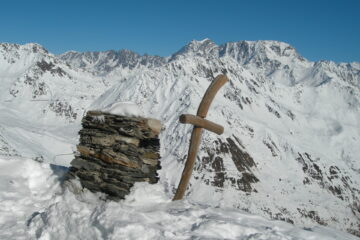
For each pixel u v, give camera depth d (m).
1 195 9.40
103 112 9.66
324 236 8.30
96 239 7.11
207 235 7.37
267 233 7.75
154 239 6.85
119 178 9.00
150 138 9.73
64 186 9.99
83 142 9.91
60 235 7.64
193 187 75.12
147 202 8.90
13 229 8.04
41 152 80.69
